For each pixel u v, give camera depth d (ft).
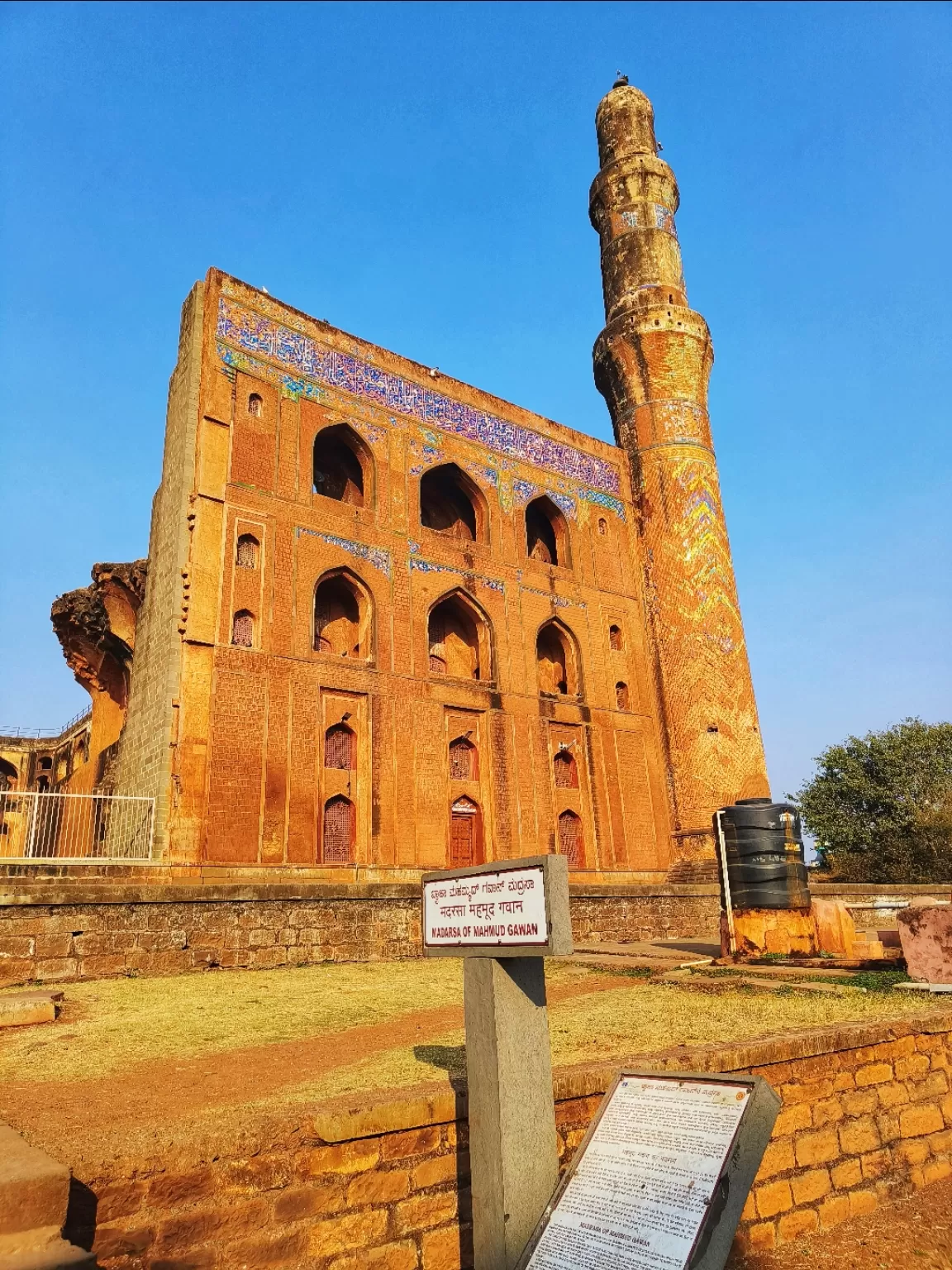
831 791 87.04
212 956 33.06
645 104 94.94
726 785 72.49
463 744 64.39
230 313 60.23
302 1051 19.45
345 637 62.34
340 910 36.60
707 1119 10.46
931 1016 19.69
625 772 72.54
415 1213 12.42
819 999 23.52
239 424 58.08
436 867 58.03
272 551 56.80
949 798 80.69
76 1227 10.17
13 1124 13.64
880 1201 16.69
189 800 48.26
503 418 76.28
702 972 30.40
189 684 50.44
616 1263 9.73
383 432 66.80
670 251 88.38
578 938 45.11
